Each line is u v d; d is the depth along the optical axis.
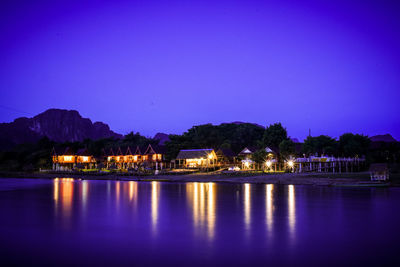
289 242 19.88
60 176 106.69
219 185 66.12
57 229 23.45
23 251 18.05
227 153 115.00
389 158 108.25
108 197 43.81
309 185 64.00
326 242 19.89
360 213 30.08
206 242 19.86
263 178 74.94
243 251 18.03
